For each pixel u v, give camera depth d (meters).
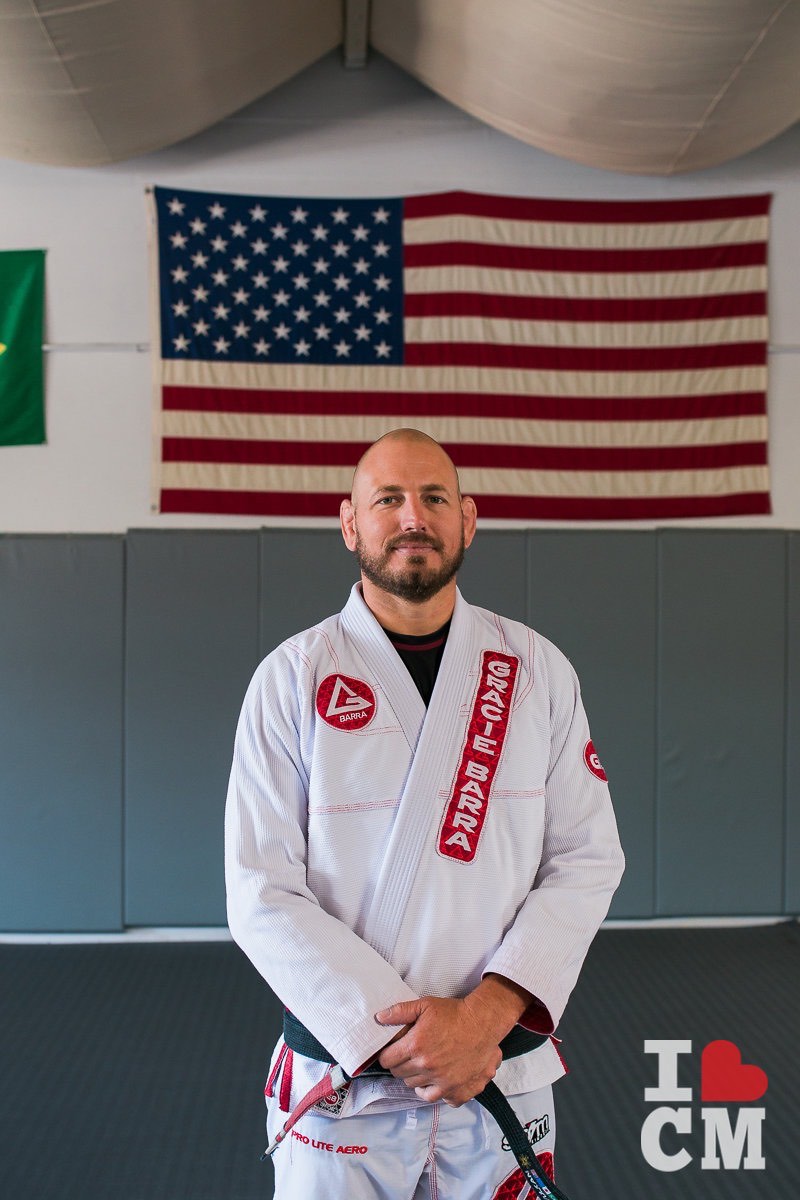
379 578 1.29
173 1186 2.23
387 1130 1.19
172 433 4.16
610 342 4.30
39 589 4.05
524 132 3.90
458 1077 1.08
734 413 4.31
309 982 1.13
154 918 3.97
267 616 4.08
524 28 3.16
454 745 1.26
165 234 4.19
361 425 4.21
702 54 3.01
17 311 4.16
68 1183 2.24
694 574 4.18
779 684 4.18
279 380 4.20
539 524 4.24
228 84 3.70
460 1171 1.22
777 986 3.43
